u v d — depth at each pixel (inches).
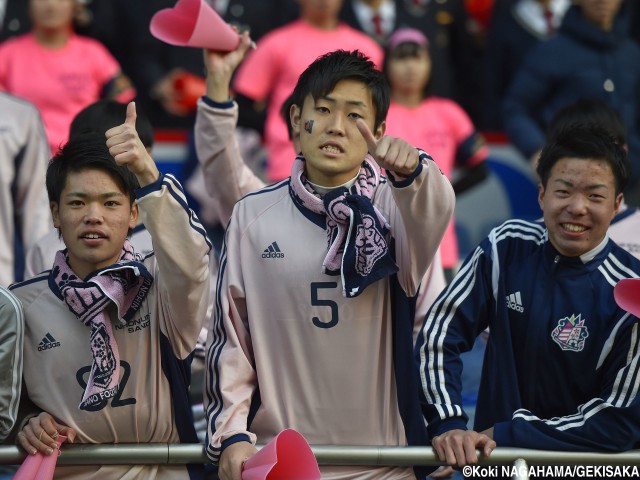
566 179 583.2
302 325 580.4
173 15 680.4
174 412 588.4
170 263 550.9
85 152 577.3
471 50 1202.6
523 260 605.0
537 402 597.9
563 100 1048.8
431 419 586.6
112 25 1146.0
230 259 593.9
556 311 593.0
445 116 1021.2
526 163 1162.6
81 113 713.6
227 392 576.1
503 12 1195.3
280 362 583.2
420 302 655.8
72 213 573.6
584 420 578.9
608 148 586.6
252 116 1021.8
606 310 589.0
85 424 581.3
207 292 573.0
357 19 1117.1
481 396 605.0
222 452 563.8
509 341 597.3
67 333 585.0
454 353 597.0
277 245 585.0
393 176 544.7
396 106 1005.8
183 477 585.6
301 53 1021.8
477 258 608.7
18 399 576.4
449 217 558.3
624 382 577.9
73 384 582.9
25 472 554.9
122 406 581.6
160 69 1141.7
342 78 574.2
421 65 997.8
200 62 1135.6
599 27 1046.4
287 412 581.0
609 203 584.7
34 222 817.5
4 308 577.6
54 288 589.6
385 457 567.5
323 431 580.4
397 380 578.2
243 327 590.6
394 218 579.5
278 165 998.4
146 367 584.7
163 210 541.3
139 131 713.0
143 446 574.9
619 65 1051.3
